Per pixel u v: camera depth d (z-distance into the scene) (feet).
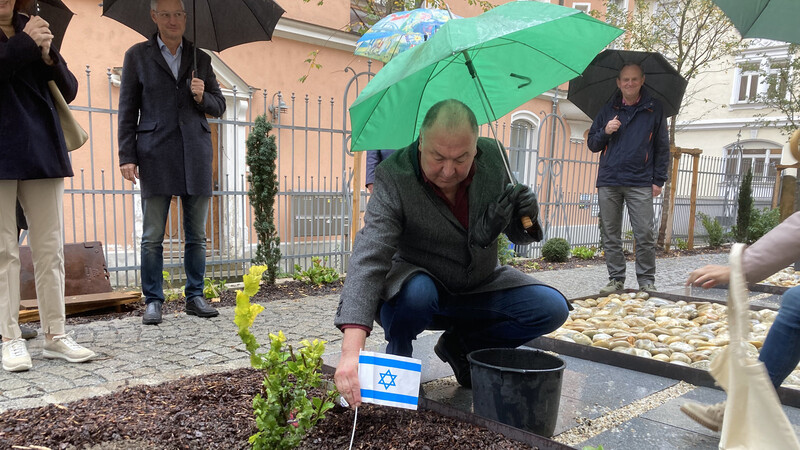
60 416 7.19
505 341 8.35
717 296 18.56
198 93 13.05
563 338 12.06
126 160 12.96
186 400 7.76
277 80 30.01
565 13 6.55
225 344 11.46
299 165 30.83
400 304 7.18
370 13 28.99
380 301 7.72
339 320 6.30
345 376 5.94
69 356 10.05
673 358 10.57
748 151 71.51
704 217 41.37
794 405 8.63
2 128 9.16
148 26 14.56
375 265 6.65
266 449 5.83
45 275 10.00
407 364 6.09
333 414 7.22
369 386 5.98
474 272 7.68
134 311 14.85
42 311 10.14
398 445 6.34
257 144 18.69
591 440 7.14
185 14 13.01
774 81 48.91
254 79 29.14
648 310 15.16
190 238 13.98
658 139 17.20
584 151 46.68
